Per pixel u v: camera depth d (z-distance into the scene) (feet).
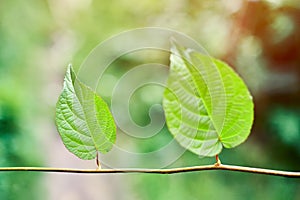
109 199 7.72
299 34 6.86
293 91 6.98
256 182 6.79
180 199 7.20
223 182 7.07
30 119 8.57
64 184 7.80
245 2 7.48
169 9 9.84
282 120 6.95
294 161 6.73
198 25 8.65
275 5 6.99
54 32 13.05
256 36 7.38
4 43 10.26
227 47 7.86
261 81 7.29
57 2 13.58
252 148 7.22
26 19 11.66
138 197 7.68
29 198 6.44
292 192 6.40
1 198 6.00
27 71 10.48
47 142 8.77
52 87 10.56
